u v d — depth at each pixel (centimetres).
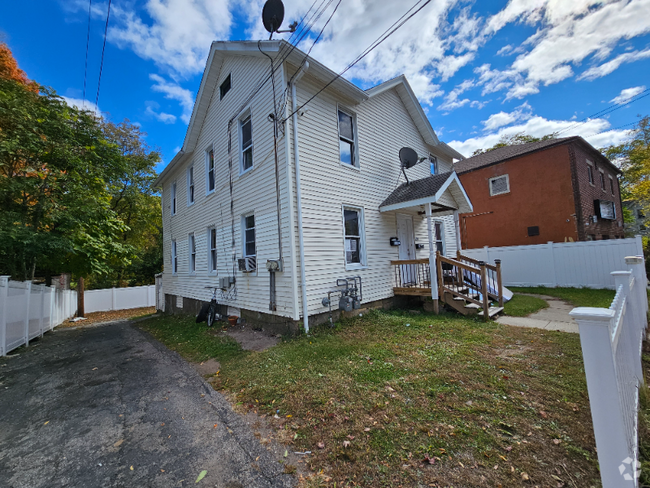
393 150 955
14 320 725
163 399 389
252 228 776
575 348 441
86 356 654
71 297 1510
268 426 301
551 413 274
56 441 302
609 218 1427
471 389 331
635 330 326
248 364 479
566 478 198
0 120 861
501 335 527
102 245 1106
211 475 235
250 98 770
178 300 1273
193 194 1141
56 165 992
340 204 737
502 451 229
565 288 1032
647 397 284
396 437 258
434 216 1012
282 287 649
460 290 744
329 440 264
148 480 234
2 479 245
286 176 635
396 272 868
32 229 898
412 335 556
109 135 1894
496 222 1471
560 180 1262
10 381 504
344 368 418
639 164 2080
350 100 805
